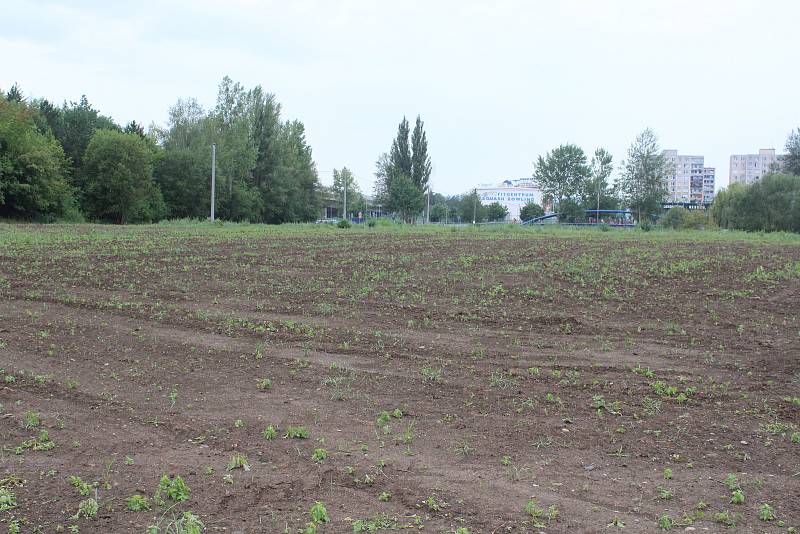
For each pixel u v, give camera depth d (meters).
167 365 9.22
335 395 8.05
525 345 10.80
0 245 23.53
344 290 15.66
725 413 7.59
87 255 21.31
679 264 20.70
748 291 16.17
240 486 5.54
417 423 7.19
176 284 16.09
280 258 22.27
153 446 6.44
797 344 10.92
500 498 5.39
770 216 58.72
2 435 6.59
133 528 4.76
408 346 10.59
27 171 50.91
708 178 184.88
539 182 105.69
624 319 12.98
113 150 61.69
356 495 5.41
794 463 6.21
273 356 9.80
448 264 21.14
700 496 5.48
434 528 4.84
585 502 5.34
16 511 4.96
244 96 81.38
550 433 6.92
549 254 24.80
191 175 72.06
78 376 8.61
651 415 7.49
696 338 11.40
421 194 85.62
